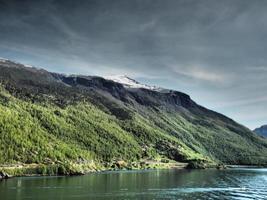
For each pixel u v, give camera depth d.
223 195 158.88
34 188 167.12
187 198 149.00
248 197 154.25
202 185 197.38
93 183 195.88
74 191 160.12
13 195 144.25
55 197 142.25
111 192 160.75
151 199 144.50
